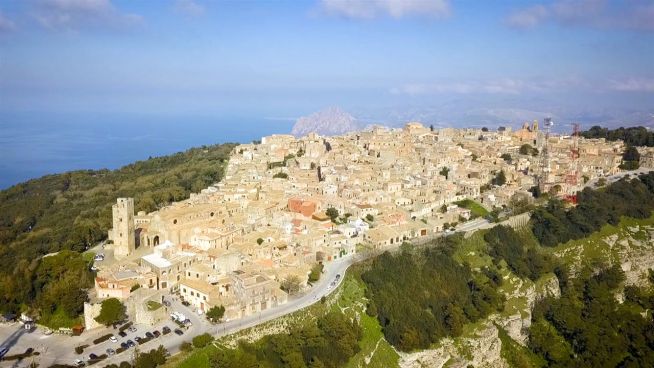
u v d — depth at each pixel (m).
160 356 189.50
